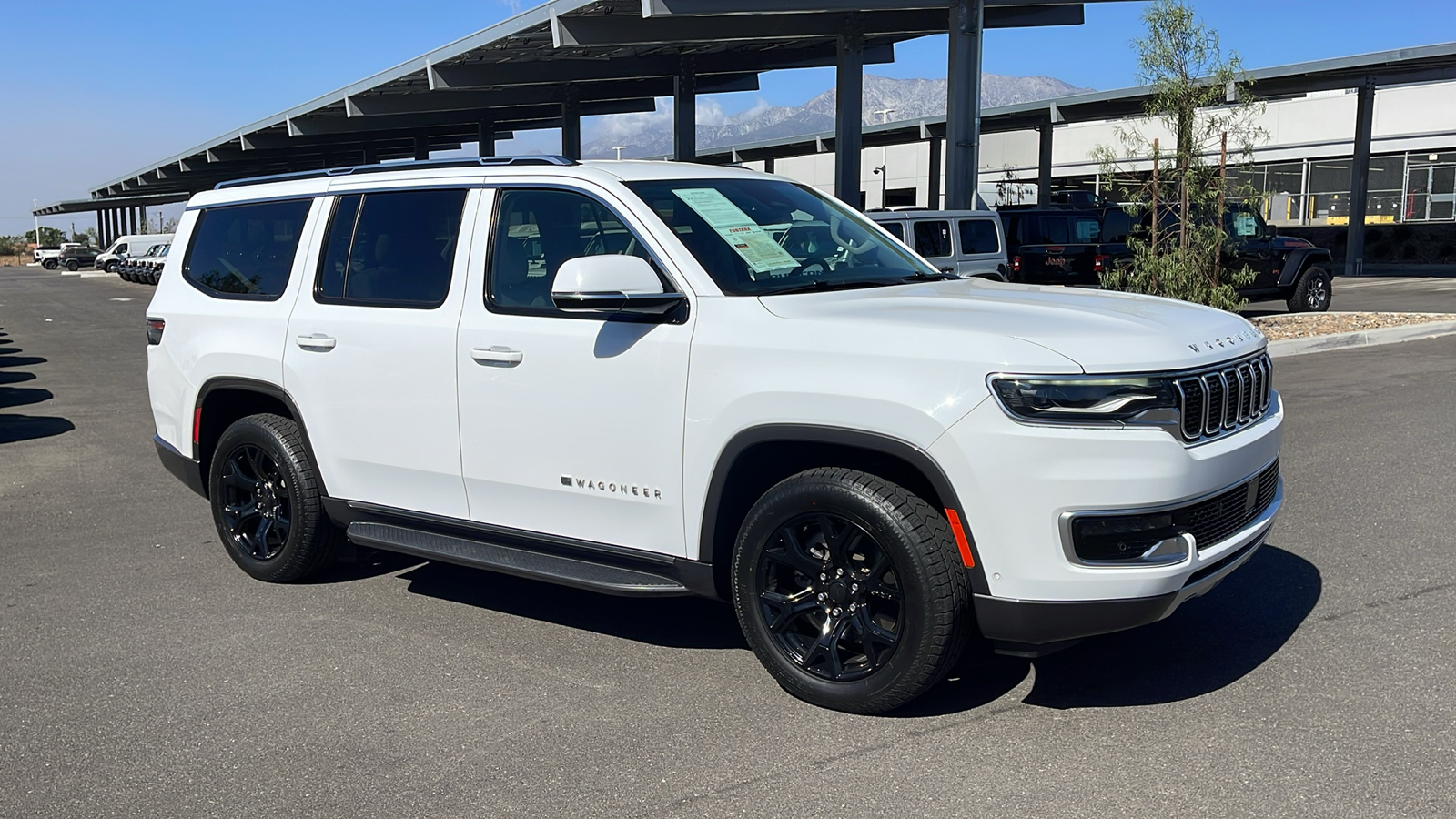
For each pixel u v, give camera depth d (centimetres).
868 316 385
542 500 455
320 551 545
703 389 402
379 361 495
